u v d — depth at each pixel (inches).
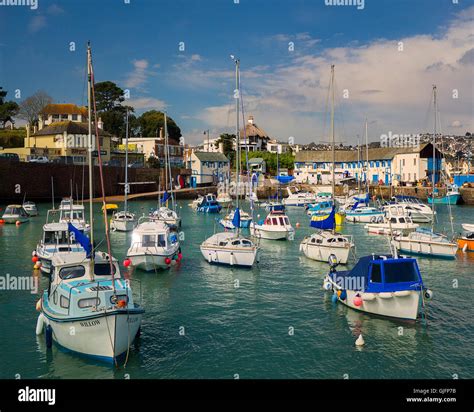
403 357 663.8
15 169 2827.3
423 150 3882.9
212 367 632.4
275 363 645.3
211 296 943.7
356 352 677.9
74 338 621.6
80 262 711.7
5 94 4554.6
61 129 3499.0
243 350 682.8
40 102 4552.2
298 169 4739.2
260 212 2758.4
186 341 712.4
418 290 761.0
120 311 595.8
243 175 4057.6
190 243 1609.3
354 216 2289.6
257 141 5620.1
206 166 4389.8
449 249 1316.4
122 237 1763.0
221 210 2837.1
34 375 606.5
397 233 1530.5
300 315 826.2
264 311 848.9
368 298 792.9
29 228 1941.4
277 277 1098.7
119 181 3563.0
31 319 800.9
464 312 840.3
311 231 1945.1
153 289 993.5
